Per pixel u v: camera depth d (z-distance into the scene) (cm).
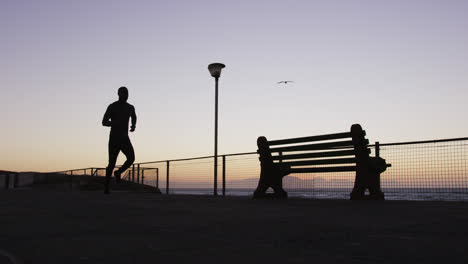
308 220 321
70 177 1889
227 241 222
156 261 172
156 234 247
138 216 357
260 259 175
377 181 651
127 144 877
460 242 215
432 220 318
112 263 168
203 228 274
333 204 531
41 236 240
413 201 622
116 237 236
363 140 637
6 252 192
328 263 167
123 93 863
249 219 328
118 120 866
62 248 202
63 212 394
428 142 714
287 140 736
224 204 532
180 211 401
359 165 643
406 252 189
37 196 780
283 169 733
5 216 357
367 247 202
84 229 271
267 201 614
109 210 419
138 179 1578
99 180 1723
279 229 267
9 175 2089
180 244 212
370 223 299
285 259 175
